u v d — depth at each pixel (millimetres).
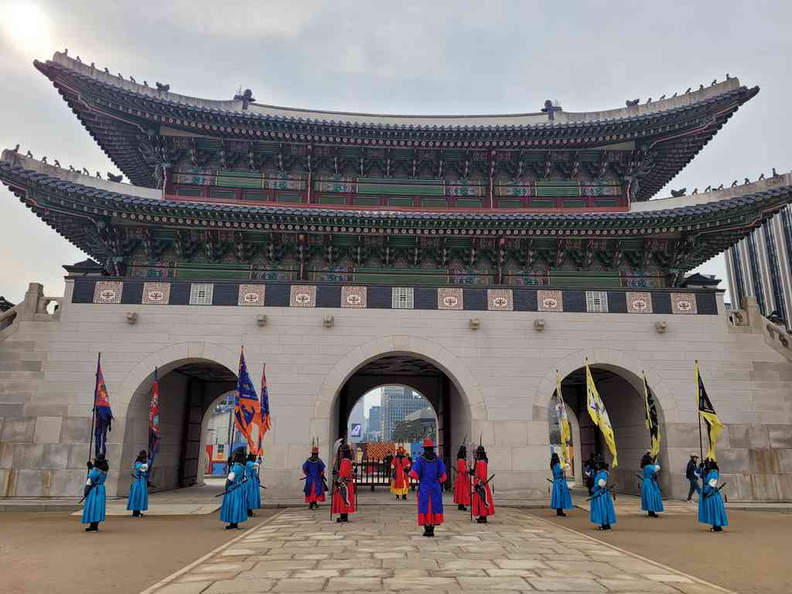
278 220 22016
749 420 21594
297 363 21359
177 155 25438
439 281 24062
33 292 21312
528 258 23922
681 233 23438
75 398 20406
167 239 23250
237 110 28875
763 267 73562
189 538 12312
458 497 18156
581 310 22453
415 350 21750
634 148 26031
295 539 11977
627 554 10570
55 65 21688
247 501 16141
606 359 22062
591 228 22562
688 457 21172
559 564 9523
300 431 20734
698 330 22438
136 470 16688
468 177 26719
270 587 7773
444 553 10406
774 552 11109
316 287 22094
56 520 15453
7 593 7672
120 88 22766
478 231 22750
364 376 31312
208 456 46875
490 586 7898
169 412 25938
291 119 24281
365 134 24875
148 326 21312
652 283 24375
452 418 26453
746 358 22234
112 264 23891
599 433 28531
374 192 26391
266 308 21781
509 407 21406
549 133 24938
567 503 17156
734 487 20875
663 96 26859
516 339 22062
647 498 16984
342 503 14938
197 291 21750
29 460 19734
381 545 11242
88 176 23156
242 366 17891
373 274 23969
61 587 8000
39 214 22375
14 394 20281
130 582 8305
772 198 21828
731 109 24812
